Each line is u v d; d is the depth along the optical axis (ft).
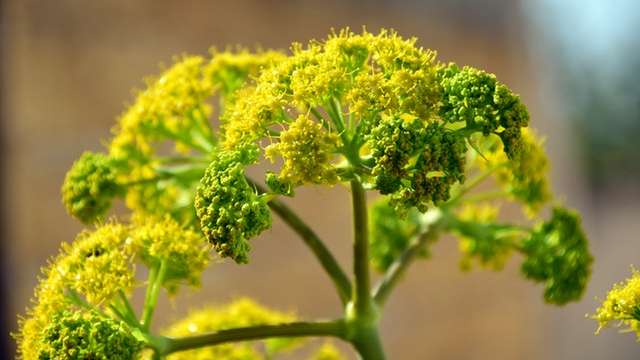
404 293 5.69
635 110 7.64
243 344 2.28
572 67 7.11
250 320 2.27
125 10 4.77
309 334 2.06
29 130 4.52
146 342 2.01
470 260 2.29
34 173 4.51
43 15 4.58
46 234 4.54
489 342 5.96
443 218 2.22
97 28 4.72
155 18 4.86
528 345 6.12
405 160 1.89
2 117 4.43
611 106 7.58
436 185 1.89
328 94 1.93
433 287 5.78
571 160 7.45
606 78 7.43
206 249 2.07
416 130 1.90
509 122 1.91
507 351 6.02
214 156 2.06
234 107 2.00
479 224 2.24
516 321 6.07
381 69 1.97
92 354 1.96
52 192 4.55
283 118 1.95
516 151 1.92
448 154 1.90
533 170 2.19
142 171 2.17
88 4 4.69
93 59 4.70
